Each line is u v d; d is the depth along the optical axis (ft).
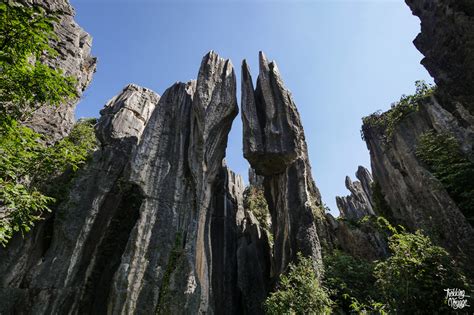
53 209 80.48
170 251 75.10
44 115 85.05
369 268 71.51
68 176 87.30
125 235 82.94
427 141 84.23
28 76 34.78
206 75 104.83
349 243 93.81
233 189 137.49
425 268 40.11
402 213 89.40
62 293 69.72
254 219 130.31
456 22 77.66
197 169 89.04
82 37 116.57
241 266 101.09
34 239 74.90
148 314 64.75
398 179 92.63
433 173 78.69
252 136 101.50
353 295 64.13
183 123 100.12
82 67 108.99
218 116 97.14
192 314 65.72
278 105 107.45
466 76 77.46
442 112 87.25
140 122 114.62
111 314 63.82
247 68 122.62
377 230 94.79
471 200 64.18
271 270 98.84
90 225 80.28
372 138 118.21
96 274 76.07
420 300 38.40
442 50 85.35
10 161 37.24
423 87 104.47
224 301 91.30
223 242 102.78
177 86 109.19
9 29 31.94
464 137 77.77
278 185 102.42
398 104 106.63
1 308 63.57
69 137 92.73
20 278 69.26
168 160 90.68
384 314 39.86
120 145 100.37
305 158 105.19
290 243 83.66
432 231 65.82
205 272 79.10
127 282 67.26
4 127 34.32
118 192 88.38
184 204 84.89
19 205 37.47
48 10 97.19
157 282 69.46
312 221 83.76
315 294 55.72
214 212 107.55
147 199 81.20
